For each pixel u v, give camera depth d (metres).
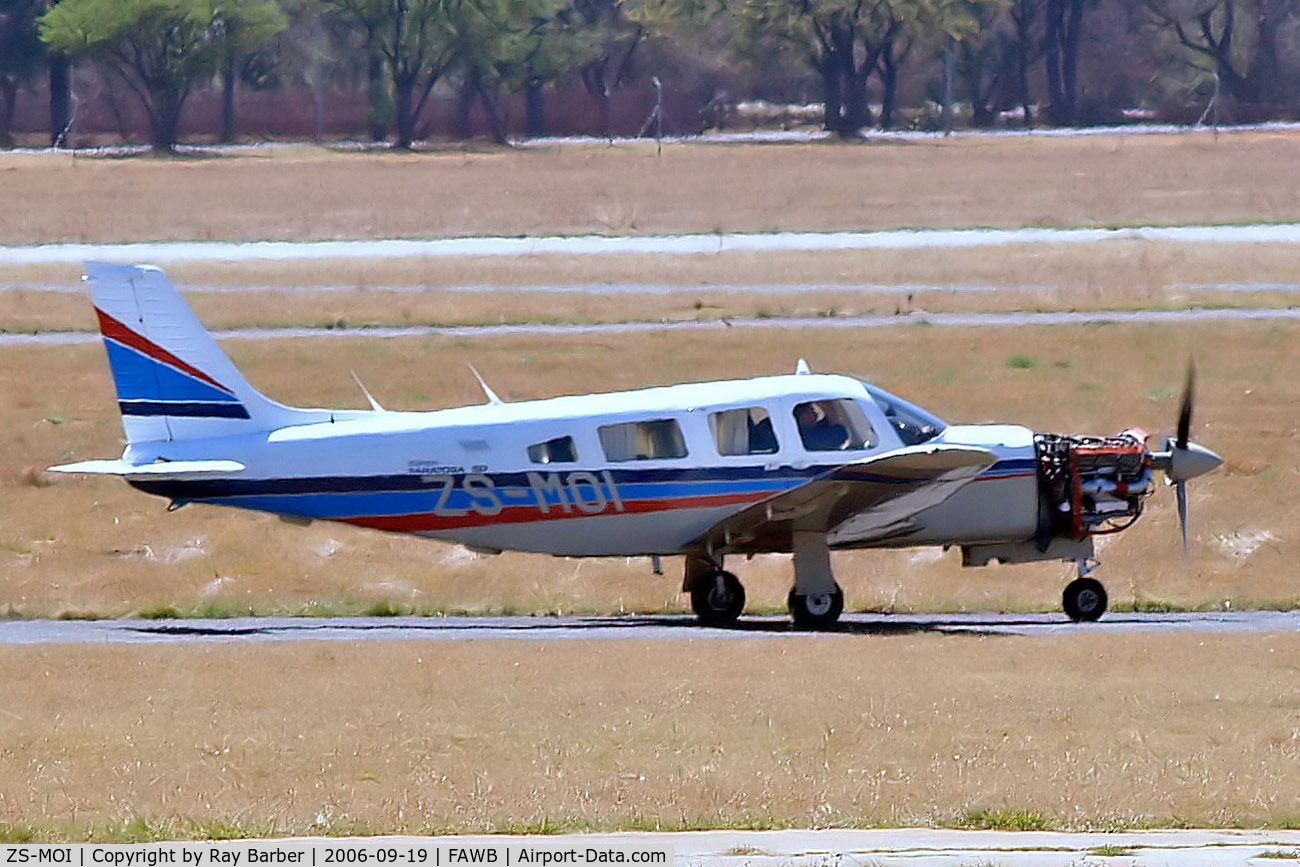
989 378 118.25
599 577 76.12
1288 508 86.50
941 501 62.78
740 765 41.56
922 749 43.00
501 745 43.53
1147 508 85.81
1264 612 70.25
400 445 64.38
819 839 35.44
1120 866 33.28
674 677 52.12
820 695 49.22
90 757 42.50
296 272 172.12
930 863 33.41
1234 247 177.75
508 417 64.62
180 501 64.50
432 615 70.75
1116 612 70.38
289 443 64.44
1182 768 41.34
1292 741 43.88
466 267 174.00
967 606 71.19
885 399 65.75
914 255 177.38
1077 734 44.59
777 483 64.50
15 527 84.19
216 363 64.94
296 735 44.59
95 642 61.41
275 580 76.06
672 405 64.50
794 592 64.88
